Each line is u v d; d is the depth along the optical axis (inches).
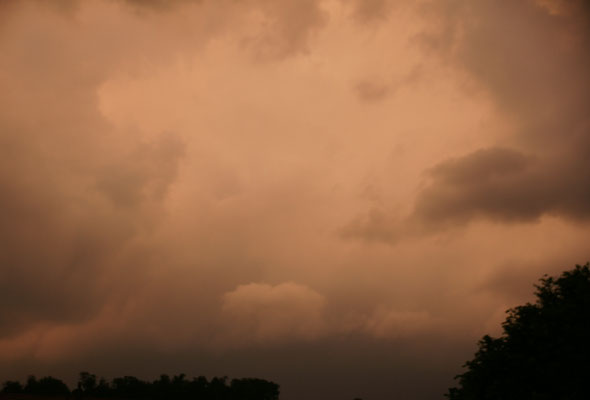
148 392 3255.4
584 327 895.7
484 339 1101.1
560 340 904.3
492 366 1048.2
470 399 1060.5
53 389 3046.3
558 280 1044.5
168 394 3280.0
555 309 949.8
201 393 3319.4
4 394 2876.5
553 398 908.0
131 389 3225.9
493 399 1023.0
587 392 860.6
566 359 893.8
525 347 1011.9
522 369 975.6
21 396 2898.6
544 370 920.9
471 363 1097.4
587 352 871.1
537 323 971.3
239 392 3420.3
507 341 1066.7
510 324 1080.8
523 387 966.4
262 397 3420.3
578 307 936.9
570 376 888.9
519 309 1076.5
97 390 3139.8
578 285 976.3
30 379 3021.7
